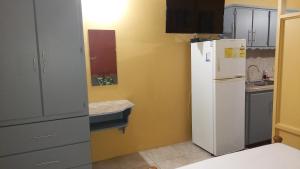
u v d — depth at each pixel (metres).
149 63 3.33
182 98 3.64
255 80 4.14
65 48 2.30
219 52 2.98
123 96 3.23
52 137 2.34
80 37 2.35
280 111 2.16
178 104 3.62
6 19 2.07
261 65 4.18
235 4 3.47
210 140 3.22
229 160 1.69
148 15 3.24
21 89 2.19
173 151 3.42
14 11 2.09
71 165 2.45
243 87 3.23
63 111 2.36
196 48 3.29
